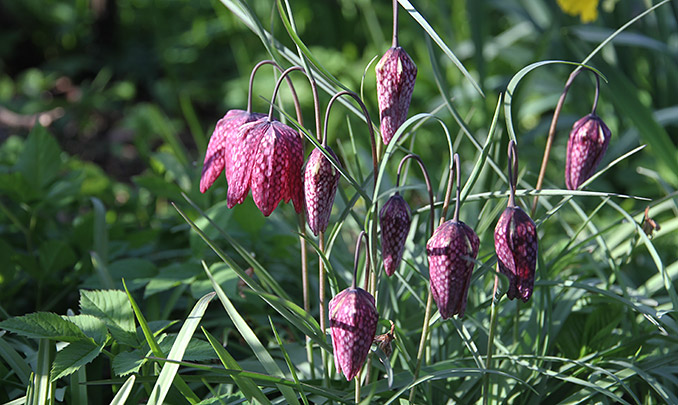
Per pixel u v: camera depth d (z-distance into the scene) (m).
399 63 0.90
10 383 0.98
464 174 1.42
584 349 1.01
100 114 2.51
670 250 1.20
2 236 1.15
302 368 1.02
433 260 0.89
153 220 1.21
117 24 2.93
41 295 1.11
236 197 0.91
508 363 1.00
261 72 2.31
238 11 0.97
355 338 0.88
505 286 0.91
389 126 0.91
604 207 1.42
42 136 1.12
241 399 0.95
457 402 0.97
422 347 0.92
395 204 0.90
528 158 1.63
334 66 2.18
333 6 2.51
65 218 1.40
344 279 1.05
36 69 2.94
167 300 1.11
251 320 1.07
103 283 1.04
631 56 1.64
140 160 2.15
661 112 1.42
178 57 2.76
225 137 0.92
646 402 1.00
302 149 0.91
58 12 3.10
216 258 1.09
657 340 1.03
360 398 0.93
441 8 1.87
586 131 0.96
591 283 1.08
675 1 1.49
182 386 0.94
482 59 1.50
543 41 1.40
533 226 0.89
